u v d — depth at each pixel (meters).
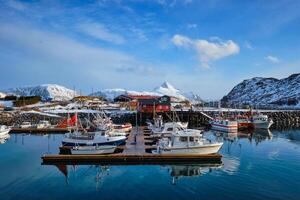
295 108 129.12
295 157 37.00
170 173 29.95
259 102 184.38
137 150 38.03
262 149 42.84
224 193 23.81
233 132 66.56
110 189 25.11
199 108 104.31
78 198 23.08
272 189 24.62
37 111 89.62
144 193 24.08
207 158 34.16
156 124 60.88
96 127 54.56
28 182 27.08
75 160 34.22
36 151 41.91
